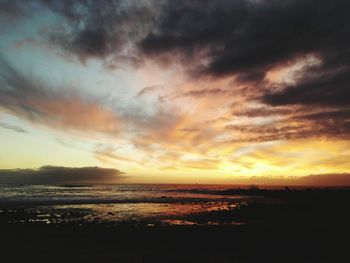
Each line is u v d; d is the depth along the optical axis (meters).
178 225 24.77
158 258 13.45
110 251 16.39
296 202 49.97
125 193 89.00
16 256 14.74
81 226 24.33
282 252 15.84
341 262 14.13
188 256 15.33
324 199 55.38
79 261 14.12
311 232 21.02
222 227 23.20
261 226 23.88
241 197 73.81
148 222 27.59
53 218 30.02
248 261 14.34
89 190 104.75
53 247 17.08
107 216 32.47
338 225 24.42
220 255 15.53
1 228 23.20
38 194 72.44
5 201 51.03
